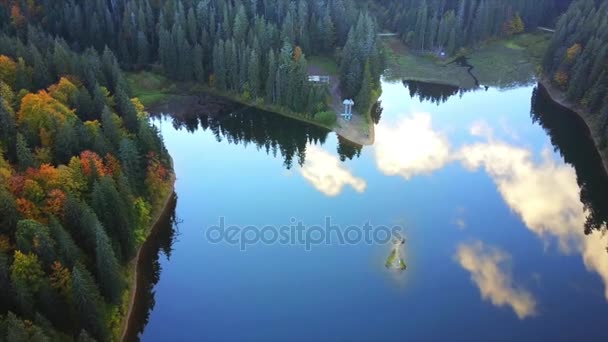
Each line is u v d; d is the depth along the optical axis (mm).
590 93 139625
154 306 82500
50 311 65125
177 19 155250
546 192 112250
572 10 177750
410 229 98875
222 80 153375
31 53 125438
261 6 171375
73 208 74688
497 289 85500
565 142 134000
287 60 140750
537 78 175750
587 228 100812
